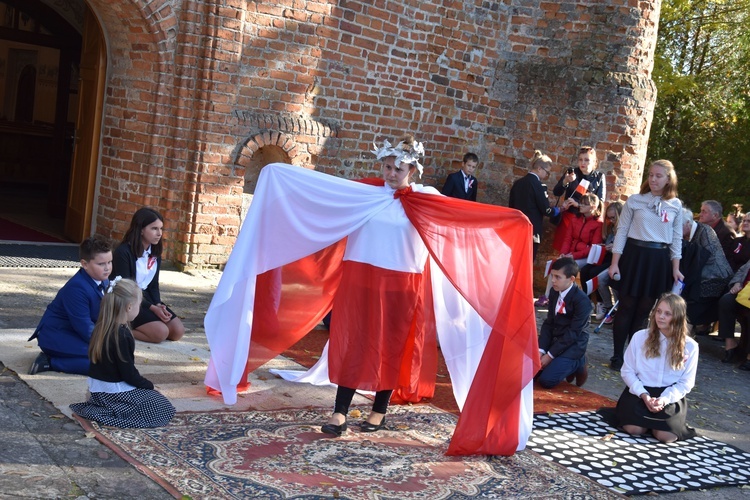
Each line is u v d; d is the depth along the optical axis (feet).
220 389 18.33
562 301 23.54
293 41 32.48
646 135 36.70
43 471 13.50
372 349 17.21
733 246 33.30
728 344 30.25
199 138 30.86
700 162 67.26
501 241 17.58
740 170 64.80
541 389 23.31
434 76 36.55
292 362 22.29
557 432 19.51
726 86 66.33
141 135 31.07
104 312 16.05
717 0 61.62
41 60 52.80
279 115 32.71
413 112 36.32
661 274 25.61
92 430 15.49
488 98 38.09
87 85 33.42
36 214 40.09
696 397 24.88
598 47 36.50
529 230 17.58
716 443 20.31
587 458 17.89
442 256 17.39
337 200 18.11
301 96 33.19
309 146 33.53
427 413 19.69
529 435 17.92
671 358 19.98
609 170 36.19
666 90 60.54
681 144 67.62
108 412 16.07
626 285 25.88
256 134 32.09
